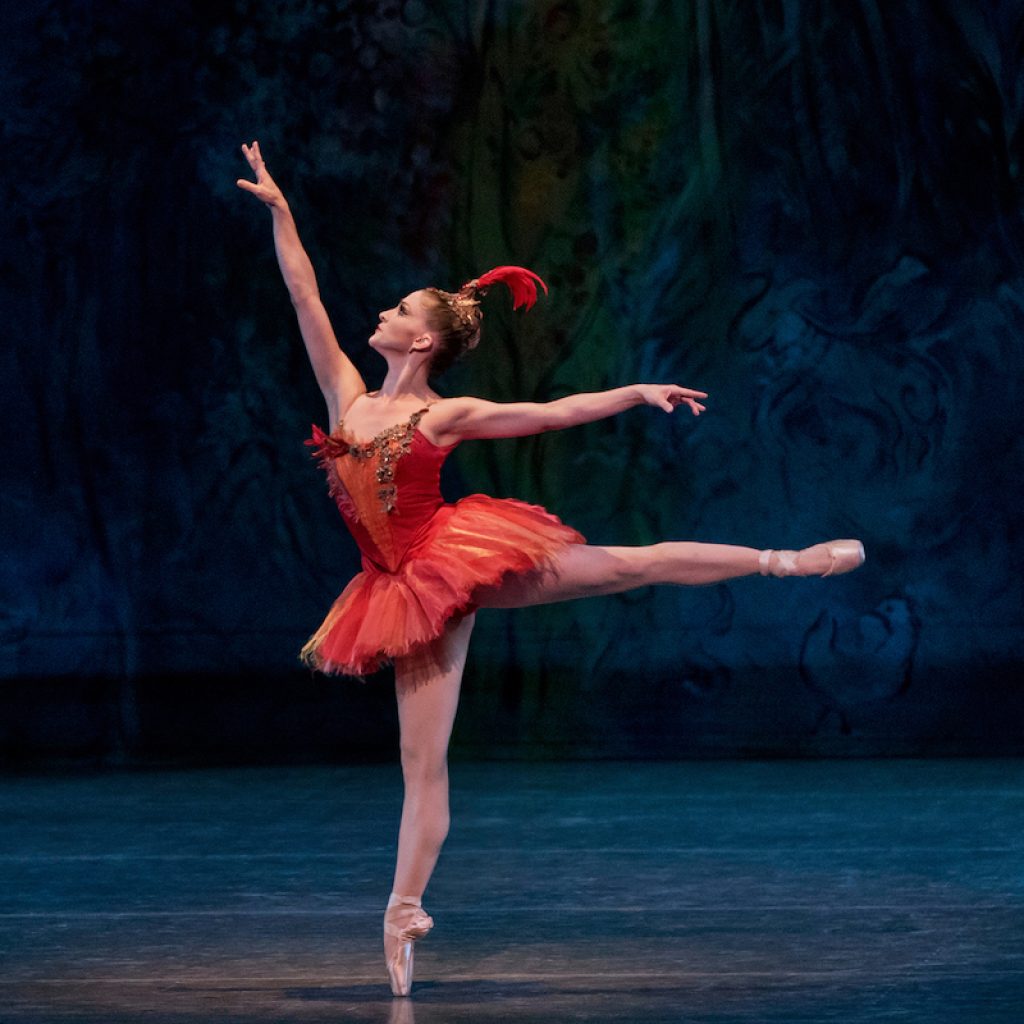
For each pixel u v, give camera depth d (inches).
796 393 1123.3
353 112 1137.4
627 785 950.4
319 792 938.1
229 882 621.3
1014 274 1118.4
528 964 461.1
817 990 417.7
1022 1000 402.9
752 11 1123.9
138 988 431.8
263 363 1131.9
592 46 1133.1
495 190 1138.7
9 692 1115.3
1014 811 814.5
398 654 421.1
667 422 1128.2
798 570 426.0
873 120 1121.4
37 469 1125.7
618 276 1135.0
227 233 1134.4
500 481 1134.4
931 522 1115.9
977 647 1109.1
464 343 459.5
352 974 450.3
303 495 1130.0
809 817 799.7
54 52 1131.9
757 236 1128.2
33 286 1128.8
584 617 1122.0
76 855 697.0
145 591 1125.1
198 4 1132.5
